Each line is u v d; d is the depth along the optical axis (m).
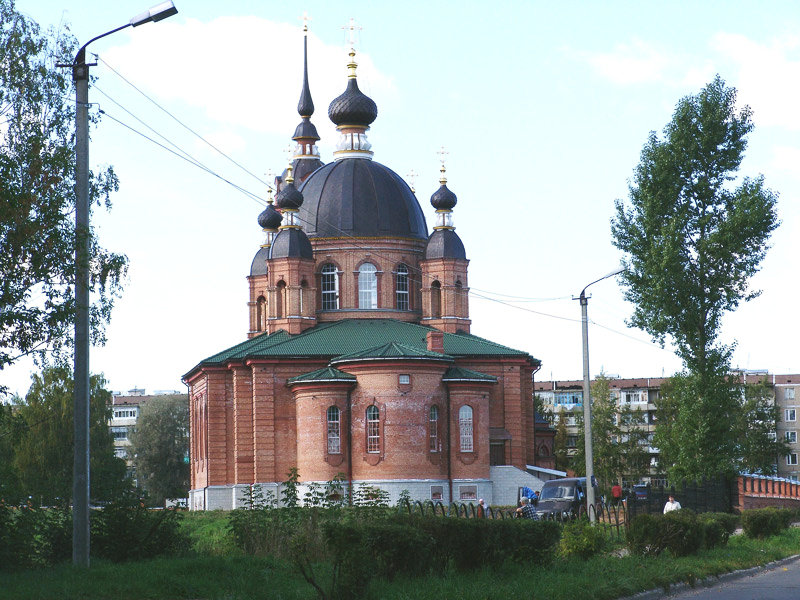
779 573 36.62
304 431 77.38
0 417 36.16
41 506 34.28
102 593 26.22
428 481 75.69
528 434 87.44
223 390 83.00
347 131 91.06
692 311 65.06
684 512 39.81
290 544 33.31
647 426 151.88
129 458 133.88
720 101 65.44
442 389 77.56
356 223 87.75
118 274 38.94
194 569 29.55
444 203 88.56
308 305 85.56
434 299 87.69
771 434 154.62
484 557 31.48
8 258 34.09
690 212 65.94
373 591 26.16
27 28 39.66
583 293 49.69
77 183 32.38
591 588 28.66
